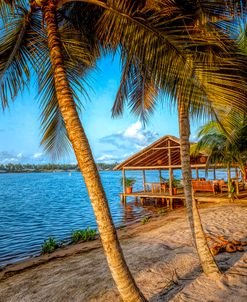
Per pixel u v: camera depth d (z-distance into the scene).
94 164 2.97
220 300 3.47
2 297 4.96
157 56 3.07
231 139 3.13
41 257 8.20
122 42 3.39
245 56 3.21
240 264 4.62
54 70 3.17
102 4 3.21
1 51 3.93
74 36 4.51
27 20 3.93
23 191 42.03
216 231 7.68
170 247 6.54
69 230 13.58
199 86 2.91
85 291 4.48
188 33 2.97
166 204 19.77
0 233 13.38
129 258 6.01
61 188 47.97
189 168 4.34
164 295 3.88
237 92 2.82
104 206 2.91
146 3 3.15
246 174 14.17
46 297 4.54
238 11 2.97
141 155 19.67
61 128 5.04
